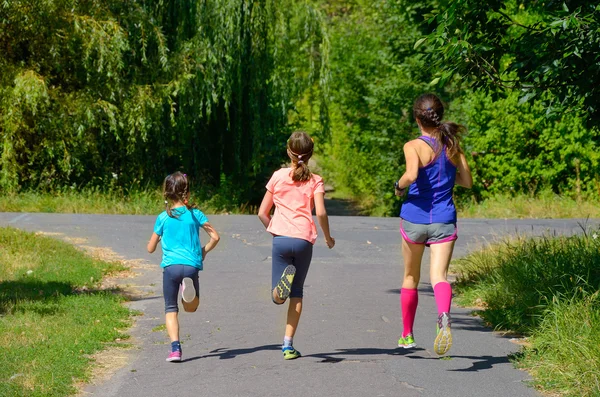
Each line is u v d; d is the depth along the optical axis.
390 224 28.97
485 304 14.65
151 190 36.34
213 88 36.50
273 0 38.22
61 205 32.81
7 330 11.85
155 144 38.16
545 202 38.09
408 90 42.94
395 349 11.43
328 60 39.88
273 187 10.91
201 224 11.20
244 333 12.54
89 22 34.03
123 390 9.42
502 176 42.50
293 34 39.31
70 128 34.12
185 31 37.50
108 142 37.09
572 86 13.73
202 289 16.61
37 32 34.66
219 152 40.94
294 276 10.81
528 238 21.59
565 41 13.16
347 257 21.91
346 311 14.34
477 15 14.43
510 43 14.69
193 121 37.56
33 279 16.38
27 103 32.47
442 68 14.22
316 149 63.28
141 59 36.47
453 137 10.41
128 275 18.33
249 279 17.97
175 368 10.41
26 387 9.16
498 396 9.10
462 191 43.53
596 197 40.59
